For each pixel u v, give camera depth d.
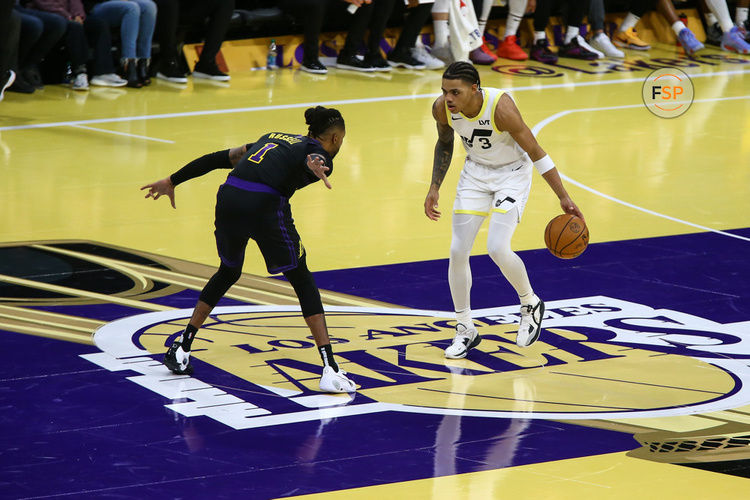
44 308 17.92
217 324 17.56
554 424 14.03
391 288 19.69
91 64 36.16
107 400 14.46
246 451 12.97
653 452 13.18
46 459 12.62
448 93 15.27
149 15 35.50
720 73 43.75
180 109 33.31
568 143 31.44
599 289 19.98
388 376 15.66
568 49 45.50
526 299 16.28
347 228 23.19
